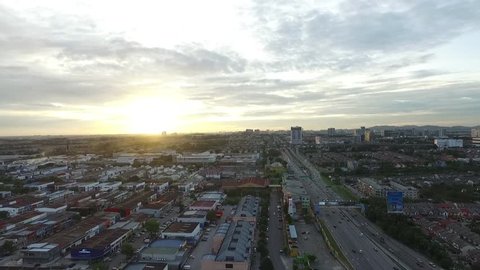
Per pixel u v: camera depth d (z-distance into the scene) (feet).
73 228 454.40
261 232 448.65
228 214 561.02
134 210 567.18
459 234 428.97
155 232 454.40
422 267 363.15
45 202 619.26
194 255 391.86
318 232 478.18
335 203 617.62
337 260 382.01
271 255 394.52
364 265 366.84
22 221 486.38
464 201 604.49
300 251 407.23
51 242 398.42
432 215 528.22
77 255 371.97
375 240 445.78
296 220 534.37
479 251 375.66
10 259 378.32
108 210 548.31
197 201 602.03
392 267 362.53
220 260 328.29
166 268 328.08
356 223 519.60
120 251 400.26
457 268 349.82
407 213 530.27
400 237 439.22
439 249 383.24
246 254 347.56
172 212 576.61
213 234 463.42
